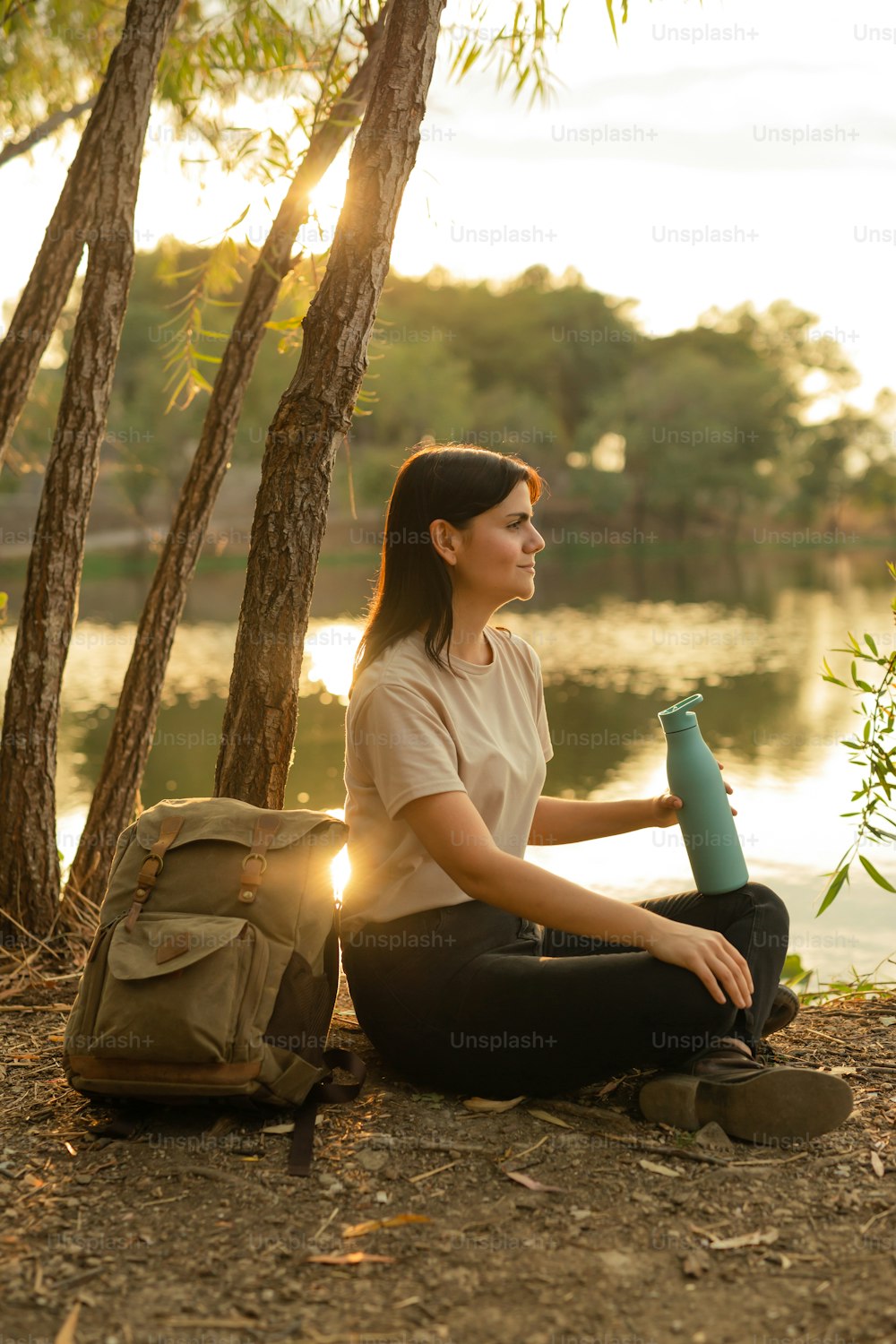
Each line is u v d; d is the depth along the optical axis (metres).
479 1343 1.44
